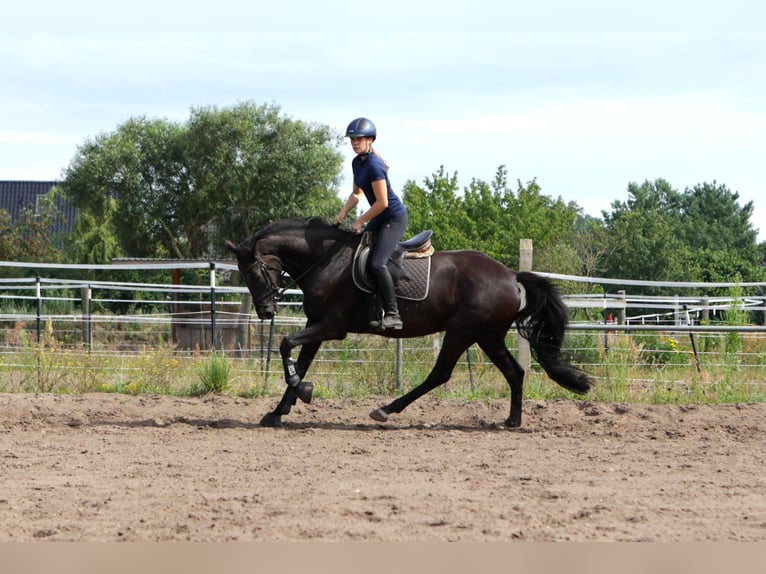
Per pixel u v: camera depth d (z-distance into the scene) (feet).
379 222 33.86
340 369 48.14
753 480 25.03
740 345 52.80
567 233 169.17
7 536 18.79
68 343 62.95
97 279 131.64
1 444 30.76
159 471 26.07
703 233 343.26
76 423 34.96
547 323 34.88
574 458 28.60
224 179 168.35
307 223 34.50
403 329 34.27
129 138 169.68
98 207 168.66
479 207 157.69
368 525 19.42
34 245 136.36
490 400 40.57
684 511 20.95
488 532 18.85
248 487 23.66
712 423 35.22
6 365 46.93
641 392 41.86
